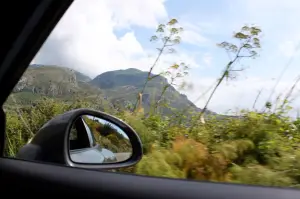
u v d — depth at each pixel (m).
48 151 2.00
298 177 3.25
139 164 3.13
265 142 4.23
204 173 3.52
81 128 2.48
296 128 4.88
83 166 2.11
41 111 4.72
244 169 3.41
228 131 5.05
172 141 4.97
